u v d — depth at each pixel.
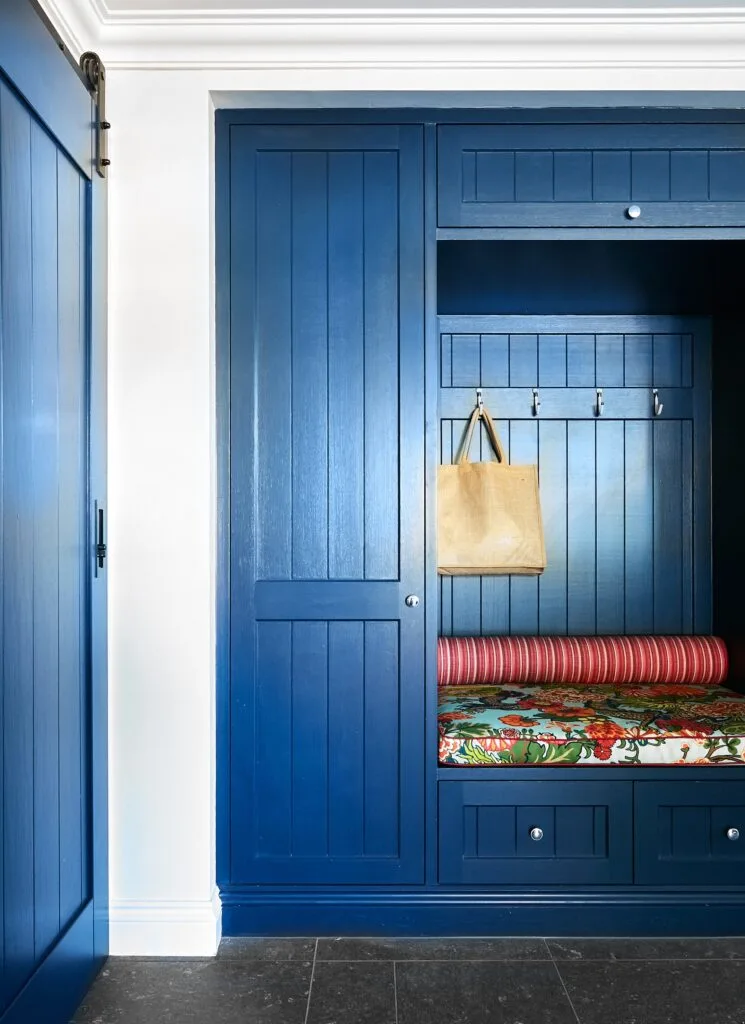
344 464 2.38
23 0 1.70
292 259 2.38
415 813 2.38
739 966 2.21
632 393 3.20
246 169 2.38
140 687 2.28
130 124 2.28
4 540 1.61
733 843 2.39
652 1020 1.97
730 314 3.03
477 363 3.19
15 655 1.66
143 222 2.28
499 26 2.22
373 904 2.37
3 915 1.60
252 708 2.37
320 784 2.38
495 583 3.21
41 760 1.80
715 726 2.44
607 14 2.20
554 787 2.38
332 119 2.38
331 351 2.38
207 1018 1.98
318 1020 1.97
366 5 2.18
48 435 1.85
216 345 2.38
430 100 2.33
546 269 2.65
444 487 3.01
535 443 3.20
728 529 3.05
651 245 2.46
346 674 2.38
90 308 2.13
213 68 2.28
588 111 2.37
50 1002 1.82
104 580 2.23
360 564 2.39
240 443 2.38
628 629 3.18
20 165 1.70
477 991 2.09
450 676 2.99
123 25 2.22
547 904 2.37
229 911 2.36
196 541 2.28
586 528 3.19
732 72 2.28
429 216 2.38
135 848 2.27
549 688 2.96
